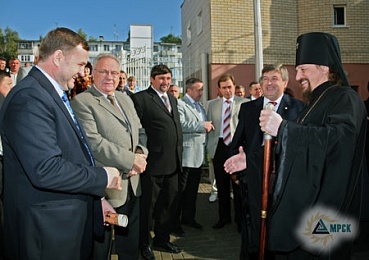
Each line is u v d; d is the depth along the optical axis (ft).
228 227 15.37
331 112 6.68
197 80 15.58
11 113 5.65
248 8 31.40
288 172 6.42
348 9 32.65
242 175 9.69
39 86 5.98
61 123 6.07
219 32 30.96
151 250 12.26
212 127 14.58
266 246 7.16
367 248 7.57
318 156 6.32
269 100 11.10
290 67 32.27
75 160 6.20
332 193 6.33
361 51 32.99
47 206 5.84
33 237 5.78
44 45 6.31
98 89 9.50
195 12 36.63
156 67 13.03
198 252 12.78
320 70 7.22
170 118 12.75
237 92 19.44
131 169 8.99
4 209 6.20
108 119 9.23
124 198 9.44
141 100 12.62
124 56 31.86
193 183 15.21
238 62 31.27
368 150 11.98
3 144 6.03
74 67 6.39
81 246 6.31
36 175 5.44
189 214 15.34
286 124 6.46
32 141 5.49
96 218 6.94
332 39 7.39
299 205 6.46
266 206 7.13
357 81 33.09
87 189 5.96
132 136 9.85
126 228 10.14
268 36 31.65
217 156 15.29
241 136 11.53
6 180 6.05
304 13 32.60
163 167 12.42
